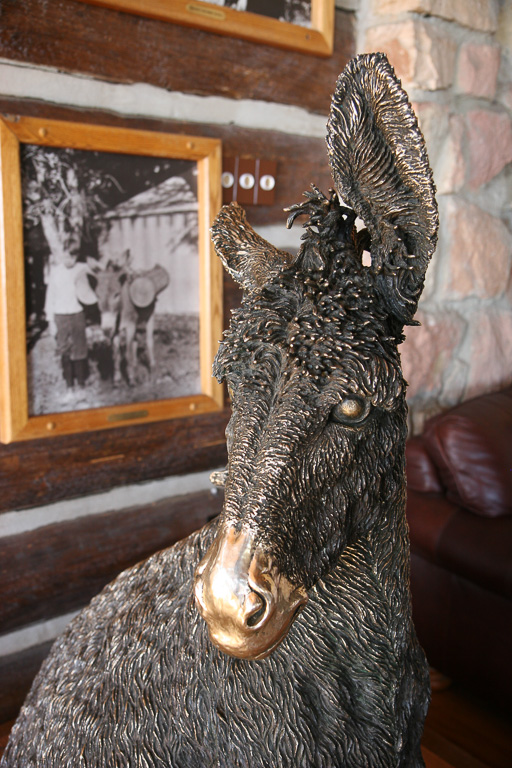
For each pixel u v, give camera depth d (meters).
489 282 2.09
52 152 1.36
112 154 1.45
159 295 1.58
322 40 1.72
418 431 2.00
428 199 0.58
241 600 0.53
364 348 0.59
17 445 1.45
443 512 1.69
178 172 1.55
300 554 0.59
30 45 1.32
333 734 0.73
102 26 1.40
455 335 2.03
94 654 0.86
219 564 0.55
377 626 0.74
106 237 1.47
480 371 2.13
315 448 0.59
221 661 0.73
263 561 0.54
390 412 0.65
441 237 1.93
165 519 1.72
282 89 1.72
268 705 0.72
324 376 0.58
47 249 1.39
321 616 0.73
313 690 0.73
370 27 1.83
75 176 1.40
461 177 1.92
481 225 2.02
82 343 1.48
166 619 0.80
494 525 1.60
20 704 1.54
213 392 1.70
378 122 0.59
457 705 1.68
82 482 1.56
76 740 0.80
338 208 0.66
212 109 1.61
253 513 0.55
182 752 0.75
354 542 0.72
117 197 1.47
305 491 0.59
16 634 1.53
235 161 1.66
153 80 1.50
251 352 0.62
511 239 2.15
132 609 0.85
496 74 1.98
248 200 1.71
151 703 0.76
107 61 1.43
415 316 1.91
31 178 1.35
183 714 0.75
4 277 1.33
